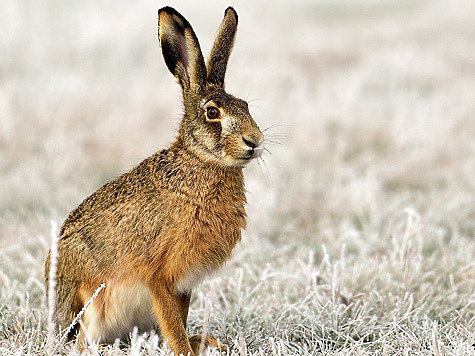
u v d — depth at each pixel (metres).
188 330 13.30
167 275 11.67
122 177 12.48
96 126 27.38
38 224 19.16
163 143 26.00
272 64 39.88
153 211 11.62
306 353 11.66
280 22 56.78
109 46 41.66
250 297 14.59
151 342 10.66
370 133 28.53
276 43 46.75
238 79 35.34
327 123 29.81
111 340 12.48
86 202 12.64
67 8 51.12
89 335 11.56
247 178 23.53
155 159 12.15
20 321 13.15
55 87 31.77
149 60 39.75
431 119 29.28
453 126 28.30
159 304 11.66
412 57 41.53
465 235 19.39
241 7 60.31
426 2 66.31
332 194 22.09
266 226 19.92
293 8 64.19
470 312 13.83
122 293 11.86
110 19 46.97
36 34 42.38
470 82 37.34
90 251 12.00
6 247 17.36
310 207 21.33
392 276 15.45
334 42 48.69
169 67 12.48
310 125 28.77
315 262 17.73
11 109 27.38
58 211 20.39
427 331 12.29
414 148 26.50
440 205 20.81
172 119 28.91
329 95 33.44
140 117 28.39
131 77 36.06
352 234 18.20
